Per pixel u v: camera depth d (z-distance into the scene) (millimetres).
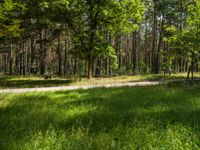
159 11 51812
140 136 5793
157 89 16734
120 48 60781
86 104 10781
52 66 69062
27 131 6215
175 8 50375
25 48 61375
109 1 33844
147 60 75000
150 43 75188
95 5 33719
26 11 33188
